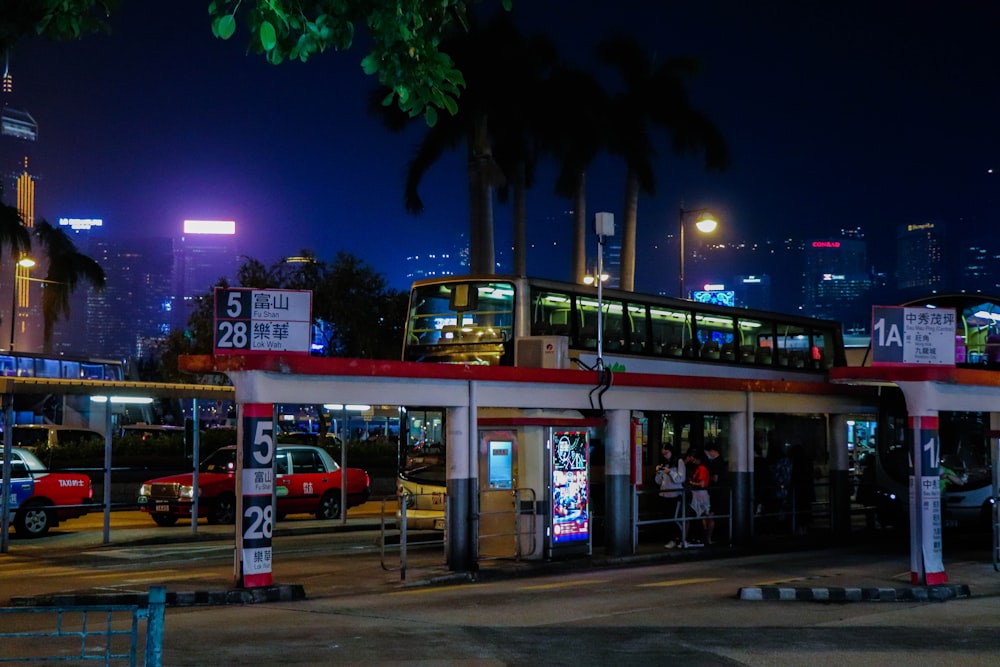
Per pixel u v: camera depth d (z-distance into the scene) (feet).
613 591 49.85
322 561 61.16
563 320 72.43
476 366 55.77
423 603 45.70
